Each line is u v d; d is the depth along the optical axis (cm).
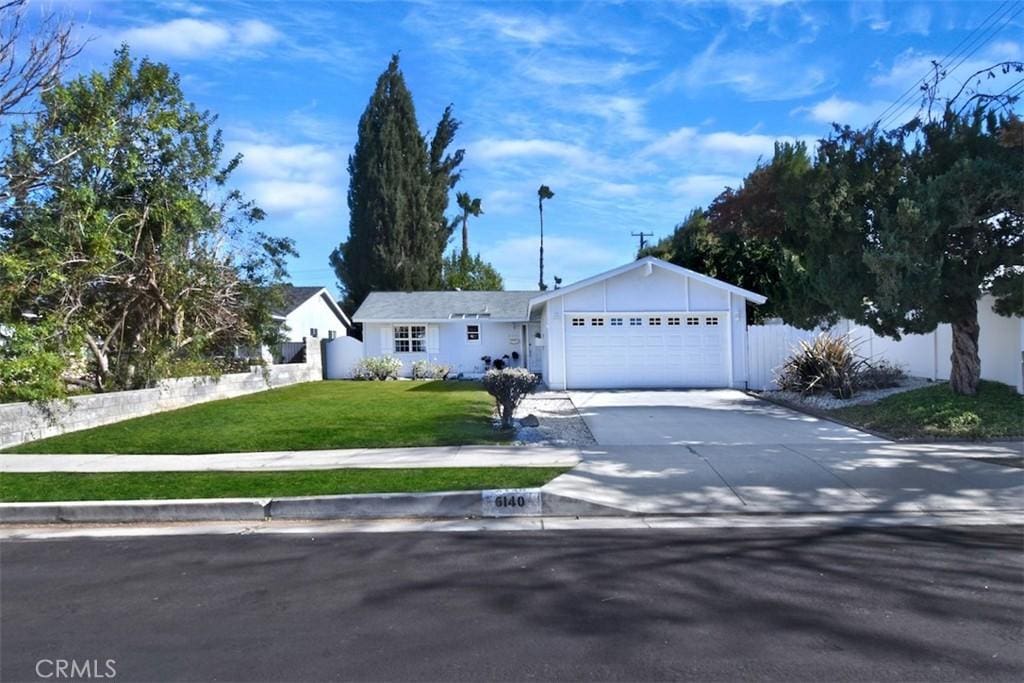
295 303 3086
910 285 1073
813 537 650
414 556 607
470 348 2917
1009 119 1119
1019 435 1059
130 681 385
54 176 1401
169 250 1638
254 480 854
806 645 417
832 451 999
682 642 423
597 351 2036
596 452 1008
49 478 884
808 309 1563
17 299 1340
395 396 1914
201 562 602
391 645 426
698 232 2991
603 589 516
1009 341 1345
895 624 445
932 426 1120
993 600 485
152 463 980
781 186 1366
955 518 716
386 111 3875
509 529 696
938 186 1053
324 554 618
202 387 1830
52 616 481
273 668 398
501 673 388
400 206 3834
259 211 1950
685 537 655
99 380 1603
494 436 1155
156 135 1591
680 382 2028
